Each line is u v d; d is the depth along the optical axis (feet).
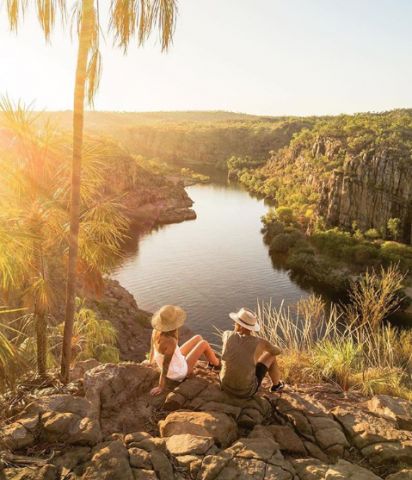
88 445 13.19
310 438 14.70
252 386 16.20
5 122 19.42
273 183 534.37
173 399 16.35
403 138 443.32
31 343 22.36
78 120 18.90
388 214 312.91
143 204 336.08
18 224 19.36
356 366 21.94
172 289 187.93
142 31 18.42
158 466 12.13
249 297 184.65
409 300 172.65
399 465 13.65
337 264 229.45
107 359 37.27
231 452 12.84
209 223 326.03
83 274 22.75
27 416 14.48
